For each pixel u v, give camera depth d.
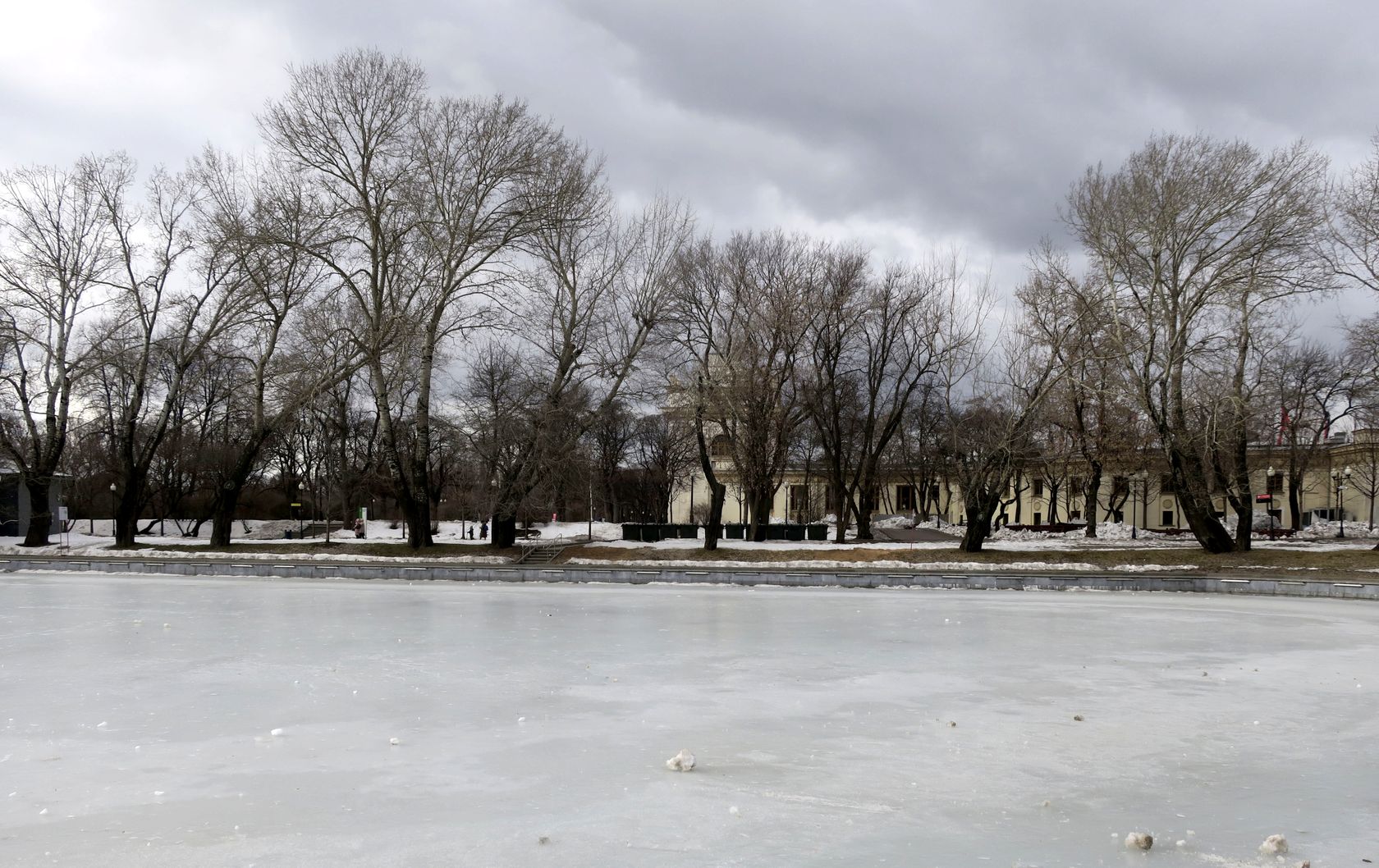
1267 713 12.39
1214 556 38.06
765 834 7.62
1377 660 16.92
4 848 7.22
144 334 49.41
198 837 7.49
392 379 45.69
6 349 49.78
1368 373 40.62
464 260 44.28
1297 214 35.50
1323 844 7.45
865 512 50.09
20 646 18.23
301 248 43.22
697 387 44.91
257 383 48.28
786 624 22.03
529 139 43.81
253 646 18.22
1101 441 50.53
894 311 49.16
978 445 44.88
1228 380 39.09
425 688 13.77
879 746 10.55
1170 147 37.16
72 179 47.56
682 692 13.62
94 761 9.77
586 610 25.39
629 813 8.15
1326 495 74.00
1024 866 6.94
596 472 57.41
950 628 21.50
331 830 7.66
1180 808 8.40
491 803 8.40
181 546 48.25
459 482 58.31
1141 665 16.33
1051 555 39.56
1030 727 11.52
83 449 60.34
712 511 44.16
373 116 43.91
